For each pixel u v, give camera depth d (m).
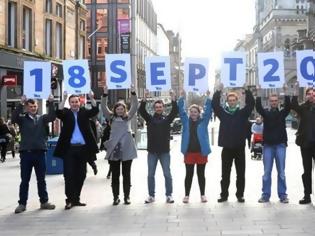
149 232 8.05
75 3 40.91
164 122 10.64
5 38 27.61
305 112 10.23
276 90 12.77
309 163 10.23
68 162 10.23
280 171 10.46
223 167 10.61
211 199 10.99
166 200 10.73
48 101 10.30
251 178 14.85
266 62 10.94
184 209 9.85
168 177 10.67
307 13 75.00
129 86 10.97
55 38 36.12
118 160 10.41
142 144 28.92
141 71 77.12
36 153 10.04
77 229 8.37
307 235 7.69
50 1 35.22
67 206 10.10
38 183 10.15
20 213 9.78
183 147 10.63
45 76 10.86
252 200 10.79
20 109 10.14
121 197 11.42
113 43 66.81
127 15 66.94
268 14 93.44
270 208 9.81
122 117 10.59
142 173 16.19
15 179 15.02
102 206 10.35
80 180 10.38
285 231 7.95
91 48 67.12
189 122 10.64
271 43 90.56
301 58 11.02
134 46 28.83
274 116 10.44
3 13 27.28
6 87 27.50
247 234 7.80
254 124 22.41
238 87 10.95
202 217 9.07
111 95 61.34
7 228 8.53
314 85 10.96
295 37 86.44
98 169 17.41
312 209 9.68
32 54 31.27
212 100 10.59
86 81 10.91
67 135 10.23
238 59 10.95
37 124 10.06
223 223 8.57
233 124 10.39
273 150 10.51
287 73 82.75
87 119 10.36
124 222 8.80
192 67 10.96
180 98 10.78
